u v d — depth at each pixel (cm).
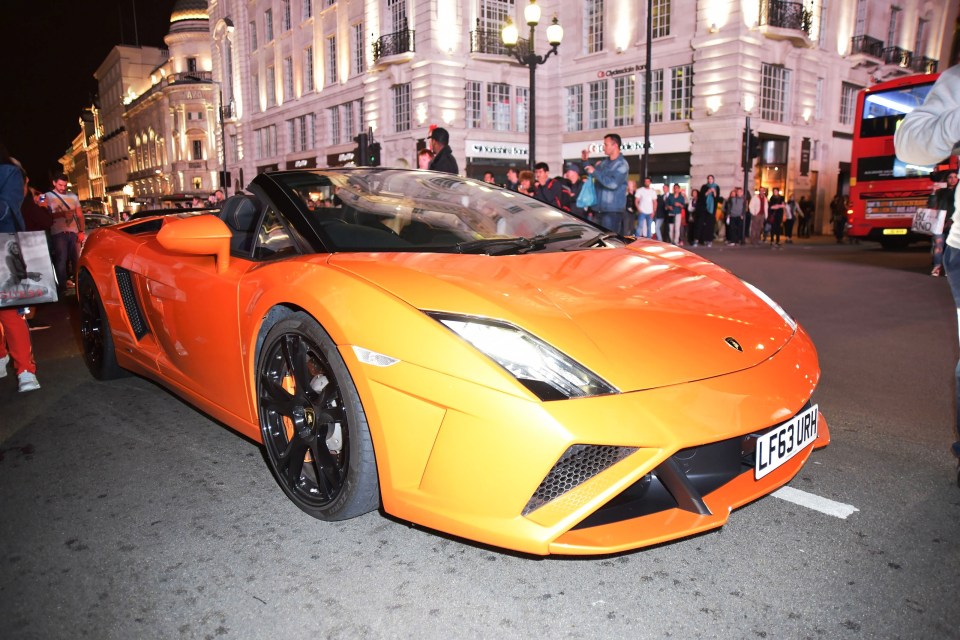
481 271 215
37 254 366
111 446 294
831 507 228
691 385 181
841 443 290
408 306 191
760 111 2073
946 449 282
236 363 253
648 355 184
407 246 244
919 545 202
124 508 235
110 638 166
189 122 6231
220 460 276
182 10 6569
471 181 332
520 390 170
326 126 3108
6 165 365
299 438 223
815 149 2311
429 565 196
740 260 1248
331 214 258
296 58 3316
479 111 2434
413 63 2384
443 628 167
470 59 2364
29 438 306
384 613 174
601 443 166
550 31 1188
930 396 361
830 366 427
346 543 209
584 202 783
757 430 183
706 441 173
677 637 162
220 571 194
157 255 318
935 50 2800
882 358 448
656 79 2181
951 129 205
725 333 204
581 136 2431
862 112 1414
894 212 1383
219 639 165
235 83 4066
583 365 176
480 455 173
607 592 182
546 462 167
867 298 721
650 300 212
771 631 164
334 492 212
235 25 3978
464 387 175
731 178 2000
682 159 2131
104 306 367
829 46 2288
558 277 220
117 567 197
